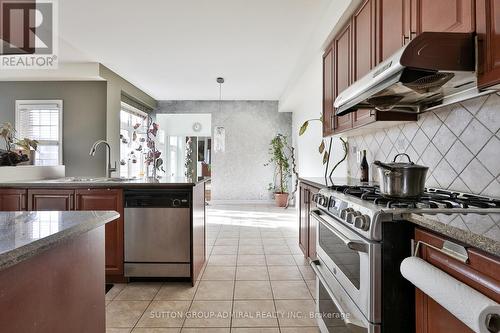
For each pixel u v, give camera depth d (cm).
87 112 494
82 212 129
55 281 99
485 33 110
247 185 758
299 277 287
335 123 283
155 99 741
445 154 176
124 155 618
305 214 313
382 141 255
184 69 508
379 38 194
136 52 429
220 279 283
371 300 120
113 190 272
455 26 125
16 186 273
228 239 422
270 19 331
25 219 114
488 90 124
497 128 140
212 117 753
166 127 760
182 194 271
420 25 150
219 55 444
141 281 280
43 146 494
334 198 171
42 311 93
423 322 105
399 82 137
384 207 127
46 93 495
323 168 474
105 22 337
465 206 124
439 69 117
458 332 87
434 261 99
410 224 121
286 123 757
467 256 83
